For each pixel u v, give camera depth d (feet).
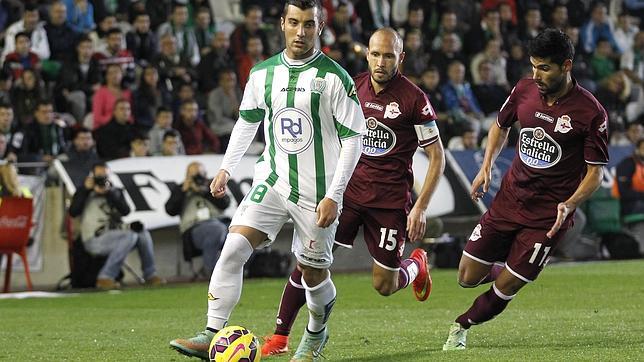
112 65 142.92
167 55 155.22
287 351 66.13
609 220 160.04
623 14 206.39
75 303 109.91
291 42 55.93
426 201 67.21
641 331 74.18
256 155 145.48
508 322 81.56
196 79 156.25
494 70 177.78
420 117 68.08
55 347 72.02
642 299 100.83
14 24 148.66
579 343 67.62
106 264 126.93
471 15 183.32
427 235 146.82
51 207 132.26
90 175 127.85
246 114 58.13
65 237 132.26
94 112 141.79
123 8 165.58
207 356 56.65
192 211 133.28
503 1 190.29
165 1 165.37
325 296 58.75
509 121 67.46
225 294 56.90
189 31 161.38
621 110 187.83
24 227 124.36
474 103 170.91
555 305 96.43
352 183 69.41
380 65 67.10
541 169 65.10
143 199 132.98
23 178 130.11
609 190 161.07
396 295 110.42
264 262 137.49
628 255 159.43
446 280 126.00
